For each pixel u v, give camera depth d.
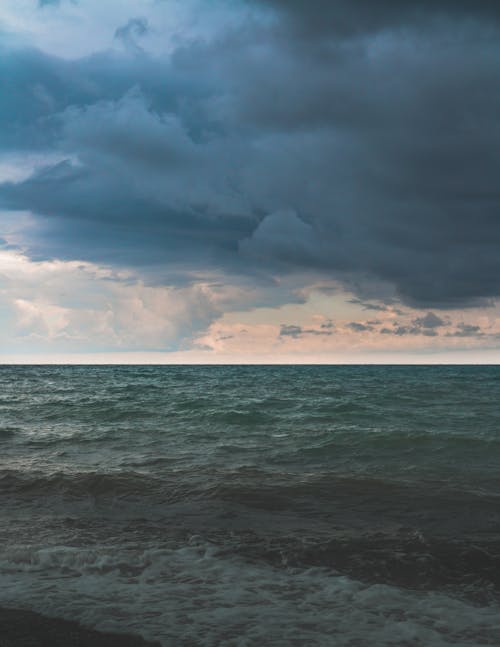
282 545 8.12
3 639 5.20
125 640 5.20
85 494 11.11
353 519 9.52
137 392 41.03
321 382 59.91
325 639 5.25
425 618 5.77
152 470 13.17
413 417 23.66
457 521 9.41
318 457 14.87
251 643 5.14
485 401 31.58
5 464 13.98
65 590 6.37
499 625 5.62
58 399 33.81
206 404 28.98
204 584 6.64
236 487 11.39
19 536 8.52
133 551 7.81
